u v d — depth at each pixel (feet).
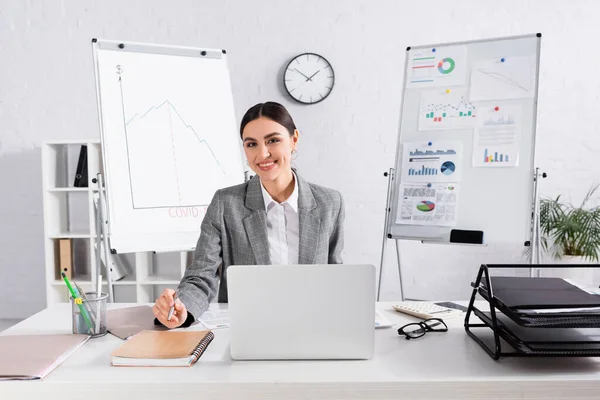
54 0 9.95
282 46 10.02
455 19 9.89
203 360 3.21
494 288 3.55
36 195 10.22
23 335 3.69
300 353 3.19
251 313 3.16
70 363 3.16
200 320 4.12
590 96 9.81
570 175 9.91
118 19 9.97
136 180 6.64
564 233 9.04
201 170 7.12
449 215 7.41
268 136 4.56
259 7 9.96
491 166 7.30
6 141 10.16
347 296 3.16
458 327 3.95
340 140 10.12
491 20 9.85
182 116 7.16
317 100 9.98
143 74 7.02
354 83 10.03
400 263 9.47
